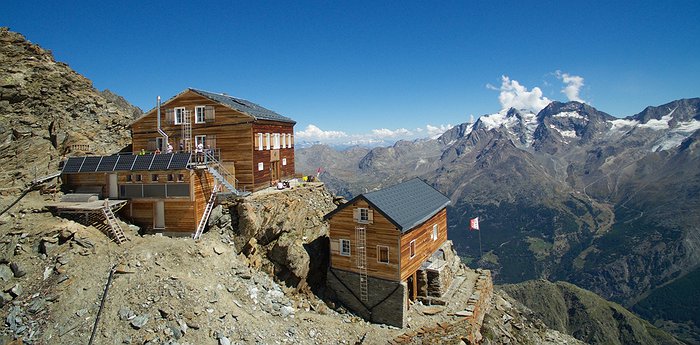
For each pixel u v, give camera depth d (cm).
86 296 2509
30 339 2277
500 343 3897
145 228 3459
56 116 4525
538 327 4766
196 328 2456
